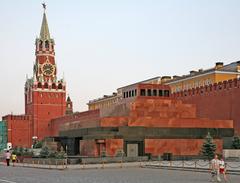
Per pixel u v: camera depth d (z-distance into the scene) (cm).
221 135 7025
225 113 7750
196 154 6794
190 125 6900
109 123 6844
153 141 6625
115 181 3038
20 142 14150
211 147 6016
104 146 6412
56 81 14675
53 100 14588
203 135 6925
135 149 6538
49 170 4669
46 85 14575
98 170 4594
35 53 14938
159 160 6178
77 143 7681
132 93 7569
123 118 6875
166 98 7294
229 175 3716
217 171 3070
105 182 2952
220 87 7944
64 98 14762
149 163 5541
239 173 3831
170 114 7175
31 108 14550
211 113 8188
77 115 11394
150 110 7069
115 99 13950
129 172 4169
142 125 6694
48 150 6912
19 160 6862
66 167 4991
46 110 14462
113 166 5178
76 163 5506
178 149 6731
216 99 8044
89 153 6619
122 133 6575
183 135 6825
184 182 2966
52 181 3045
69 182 2955
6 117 14288
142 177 3456
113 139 6438
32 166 5550
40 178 3369
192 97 8856
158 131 6712
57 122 13450
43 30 14962
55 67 14800
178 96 9400
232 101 7562
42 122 14375
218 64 9844
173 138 6750
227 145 6969
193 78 10088
